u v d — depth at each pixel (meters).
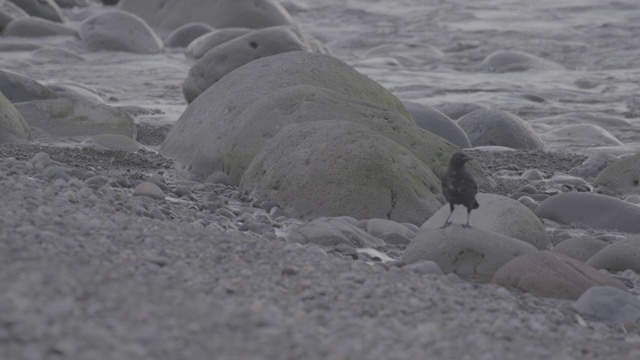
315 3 88.75
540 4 87.31
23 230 12.65
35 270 10.53
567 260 15.47
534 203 22.56
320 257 14.77
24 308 9.15
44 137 28.58
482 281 15.66
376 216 19.34
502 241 16.20
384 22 78.44
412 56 60.34
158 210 17.56
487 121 34.97
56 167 20.30
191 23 62.06
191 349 9.07
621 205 21.47
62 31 60.88
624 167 25.95
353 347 9.98
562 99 46.75
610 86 50.56
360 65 56.62
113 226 14.35
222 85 25.58
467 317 12.26
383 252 17.23
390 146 20.31
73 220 14.34
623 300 13.88
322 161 19.86
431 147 22.25
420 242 16.23
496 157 31.02
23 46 56.56
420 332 11.05
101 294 10.12
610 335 12.77
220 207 19.78
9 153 24.23
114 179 21.19
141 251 13.12
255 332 9.91
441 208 18.95
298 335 10.08
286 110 22.59
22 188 16.64
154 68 52.81
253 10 61.94
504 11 84.06
